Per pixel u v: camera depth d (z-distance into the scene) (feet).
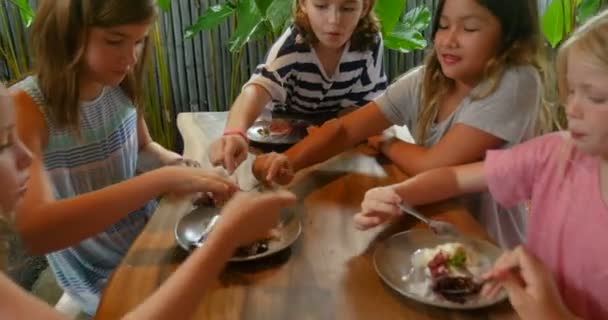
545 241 3.23
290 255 3.22
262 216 2.98
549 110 4.28
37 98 4.08
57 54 4.02
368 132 4.70
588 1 7.00
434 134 4.56
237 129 4.64
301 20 5.39
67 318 2.09
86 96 4.41
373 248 3.29
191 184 3.71
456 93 4.48
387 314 2.77
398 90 4.81
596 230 2.96
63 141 4.28
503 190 3.51
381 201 3.53
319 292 2.92
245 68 9.10
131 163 5.07
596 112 2.67
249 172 4.28
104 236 4.66
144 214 4.85
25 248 3.49
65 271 4.92
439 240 3.34
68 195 4.45
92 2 3.83
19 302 2.02
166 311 2.47
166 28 8.78
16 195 2.75
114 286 2.95
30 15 7.54
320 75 5.55
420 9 8.34
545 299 2.56
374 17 5.74
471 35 4.01
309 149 4.41
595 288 2.99
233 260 3.09
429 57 4.52
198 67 9.07
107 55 4.00
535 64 4.20
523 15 4.03
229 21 8.79
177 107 9.34
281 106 5.61
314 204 3.78
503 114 4.07
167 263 3.15
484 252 3.22
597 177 3.03
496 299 2.81
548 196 3.24
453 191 3.75
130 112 4.97
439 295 2.88
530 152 3.39
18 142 2.82
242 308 2.81
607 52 2.59
